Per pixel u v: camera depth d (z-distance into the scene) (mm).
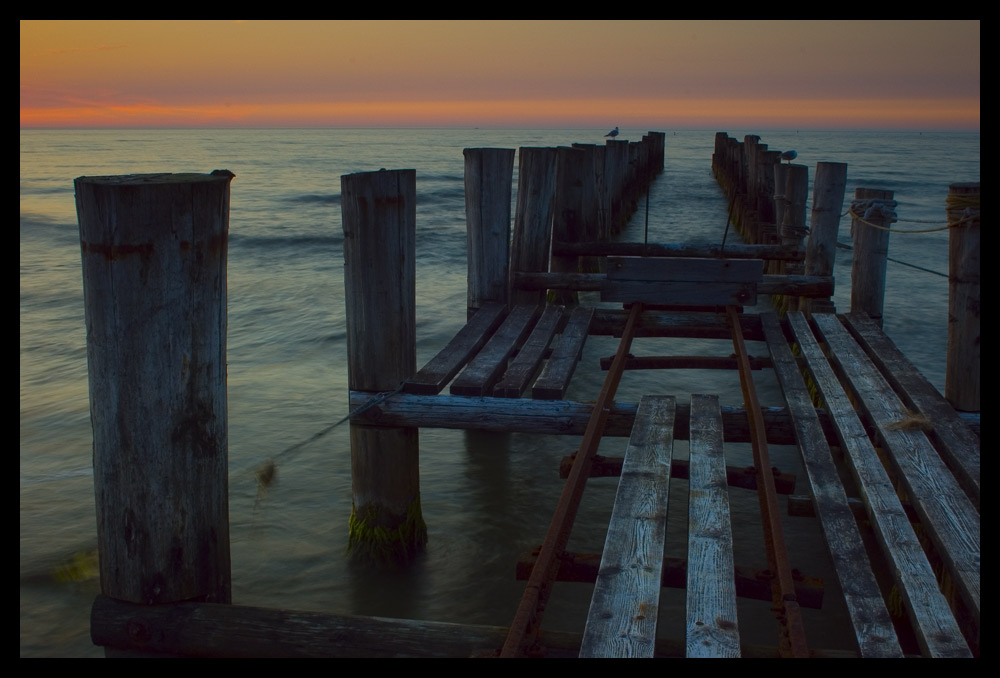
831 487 3836
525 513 5801
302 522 5660
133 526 2906
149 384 2793
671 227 22344
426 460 6742
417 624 2932
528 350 6012
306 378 9141
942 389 9250
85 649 4195
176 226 2707
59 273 16188
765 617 4504
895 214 7793
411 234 4730
